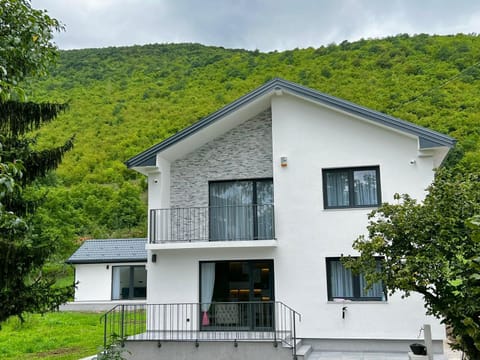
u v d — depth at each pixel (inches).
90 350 549.6
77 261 1042.1
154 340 465.1
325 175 526.9
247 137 575.5
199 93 2143.2
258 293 525.3
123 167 1941.4
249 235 542.9
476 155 1013.2
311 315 499.5
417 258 325.7
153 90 2262.6
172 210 573.0
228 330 521.0
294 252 514.6
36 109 390.0
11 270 344.2
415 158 502.0
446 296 331.3
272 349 441.7
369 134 516.4
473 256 300.7
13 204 385.7
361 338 484.7
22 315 400.5
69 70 2664.9
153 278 546.0
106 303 1026.1
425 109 1230.3
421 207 347.6
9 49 315.3
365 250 354.0
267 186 564.4
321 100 518.0
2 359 504.4
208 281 539.5
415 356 407.5
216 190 577.0
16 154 378.0
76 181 1889.8
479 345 287.6
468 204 327.9
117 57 2903.5
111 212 1745.8
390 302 484.1
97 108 2155.5
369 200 510.9
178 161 588.1
